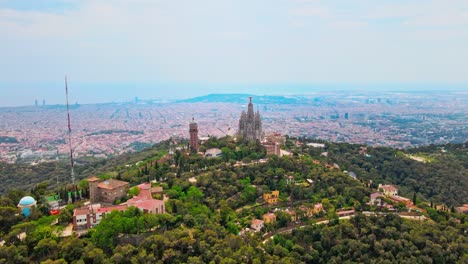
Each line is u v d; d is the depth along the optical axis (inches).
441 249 7130.9
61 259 5644.7
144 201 7736.2
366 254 7116.1
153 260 6018.7
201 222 7500.0
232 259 6053.2
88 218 7012.8
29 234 6333.7
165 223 7204.7
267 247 7086.6
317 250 7406.5
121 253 6038.4
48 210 7780.5
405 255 7052.2
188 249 6432.1
